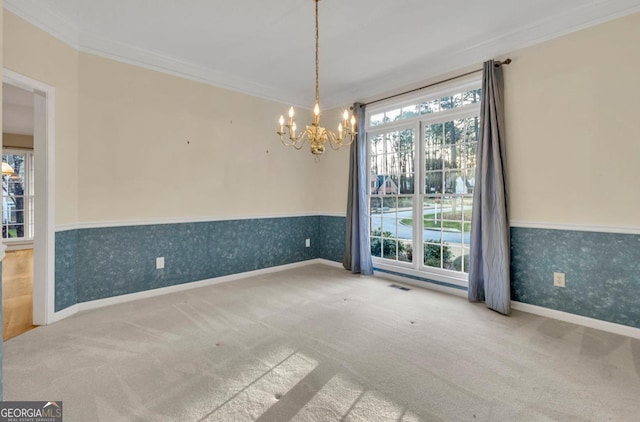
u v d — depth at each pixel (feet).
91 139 10.71
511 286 10.89
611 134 8.95
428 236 13.53
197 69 13.06
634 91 8.60
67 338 8.59
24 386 6.46
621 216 8.85
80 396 6.17
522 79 10.52
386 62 12.66
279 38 10.83
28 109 20.93
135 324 9.52
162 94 12.25
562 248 9.86
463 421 5.56
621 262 8.87
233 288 13.16
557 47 9.80
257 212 15.35
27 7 8.73
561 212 9.85
